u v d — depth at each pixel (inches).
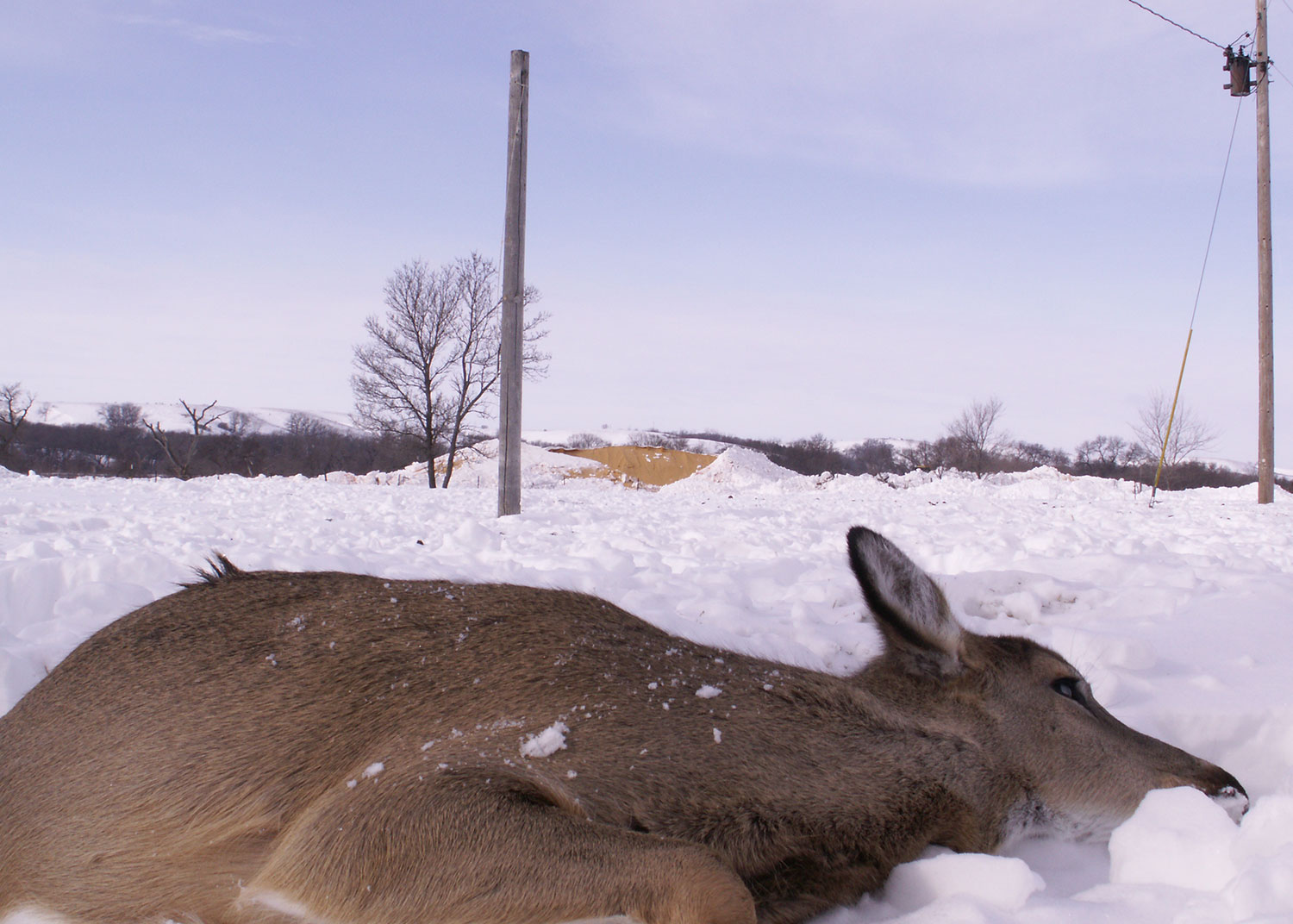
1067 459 2667.3
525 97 555.8
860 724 121.4
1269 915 83.7
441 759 100.3
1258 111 864.3
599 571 299.7
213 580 130.4
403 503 679.7
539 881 89.7
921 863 111.7
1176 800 118.4
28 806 105.7
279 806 103.1
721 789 108.2
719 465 1481.3
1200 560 351.3
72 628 196.4
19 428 2837.1
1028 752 129.5
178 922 100.3
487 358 1891.0
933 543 418.6
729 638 203.3
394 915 92.1
